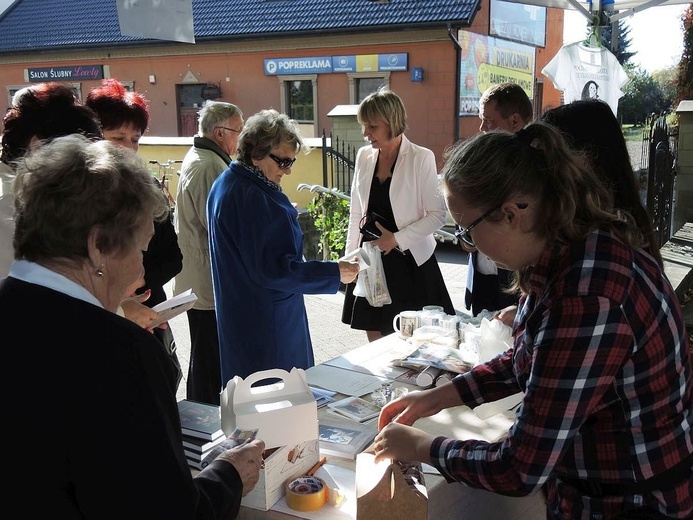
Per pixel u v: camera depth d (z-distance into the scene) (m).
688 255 5.64
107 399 1.00
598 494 1.24
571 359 1.10
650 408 1.17
